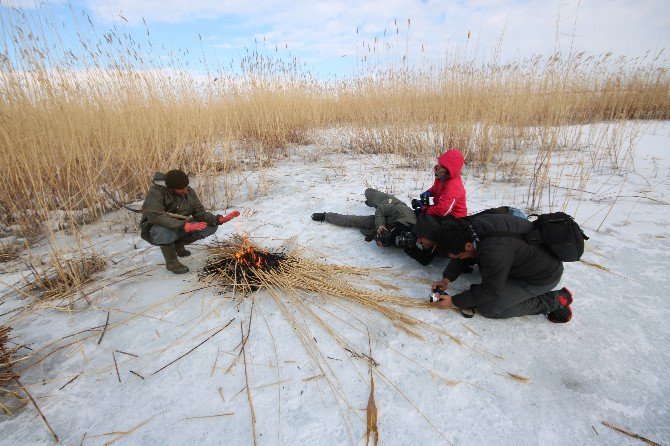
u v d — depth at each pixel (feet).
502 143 25.09
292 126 33.27
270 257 11.51
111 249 13.24
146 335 8.70
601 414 6.59
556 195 18.06
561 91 28.40
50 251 12.97
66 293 10.23
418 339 8.47
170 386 7.30
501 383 7.26
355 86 35.32
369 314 9.38
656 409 6.64
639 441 6.10
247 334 8.66
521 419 6.52
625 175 20.51
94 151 17.78
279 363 7.81
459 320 9.09
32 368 7.79
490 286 8.32
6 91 15.29
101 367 7.80
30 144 14.89
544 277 8.39
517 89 28.55
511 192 18.83
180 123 21.65
